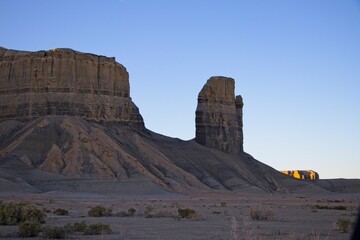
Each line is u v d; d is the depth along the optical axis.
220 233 33.22
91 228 32.66
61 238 30.12
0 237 30.55
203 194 172.75
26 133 176.62
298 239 29.52
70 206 79.38
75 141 173.88
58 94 191.62
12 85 194.88
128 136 196.50
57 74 194.00
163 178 178.88
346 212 64.31
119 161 173.50
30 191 144.12
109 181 161.00
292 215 56.44
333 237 31.12
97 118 194.88
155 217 50.69
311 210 68.19
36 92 192.12
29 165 162.88
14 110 191.12
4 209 41.16
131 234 32.47
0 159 164.50
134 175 167.25
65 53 196.62
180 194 166.38
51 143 173.12
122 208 72.62
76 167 163.38
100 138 179.75
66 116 186.62
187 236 31.36
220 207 80.81
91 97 196.50
